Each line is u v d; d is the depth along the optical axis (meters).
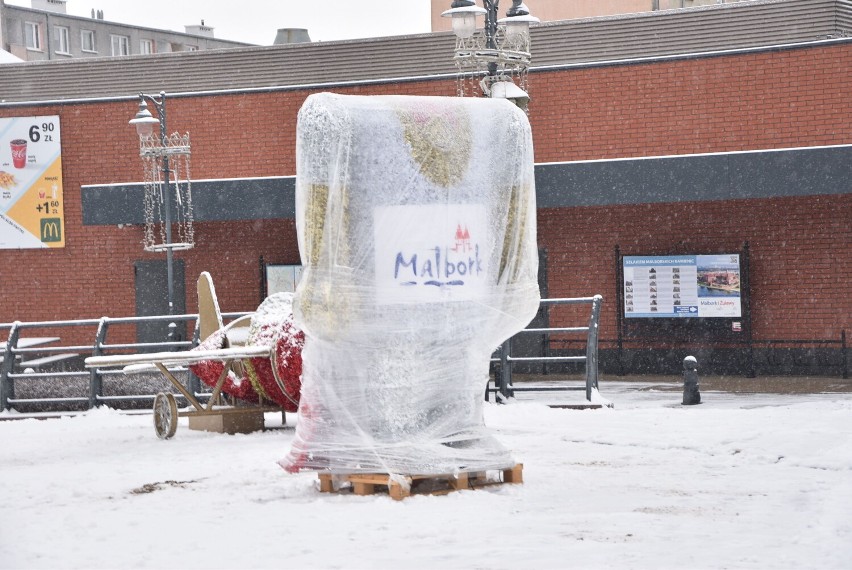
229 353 13.39
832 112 24.27
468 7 18.47
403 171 9.26
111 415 17.47
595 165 23.23
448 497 8.89
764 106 24.70
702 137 25.14
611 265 25.62
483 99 9.81
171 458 11.78
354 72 29.81
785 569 6.55
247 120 27.97
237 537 7.67
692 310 24.48
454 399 9.27
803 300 24.33
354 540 7.47
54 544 7.64
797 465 10.48
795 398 19.66
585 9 49.56
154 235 28.25
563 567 6.63
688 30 27.36
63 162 28.66
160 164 28.02
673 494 9.04
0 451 13.08
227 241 27.86
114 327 28.44
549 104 26.06
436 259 9.29
